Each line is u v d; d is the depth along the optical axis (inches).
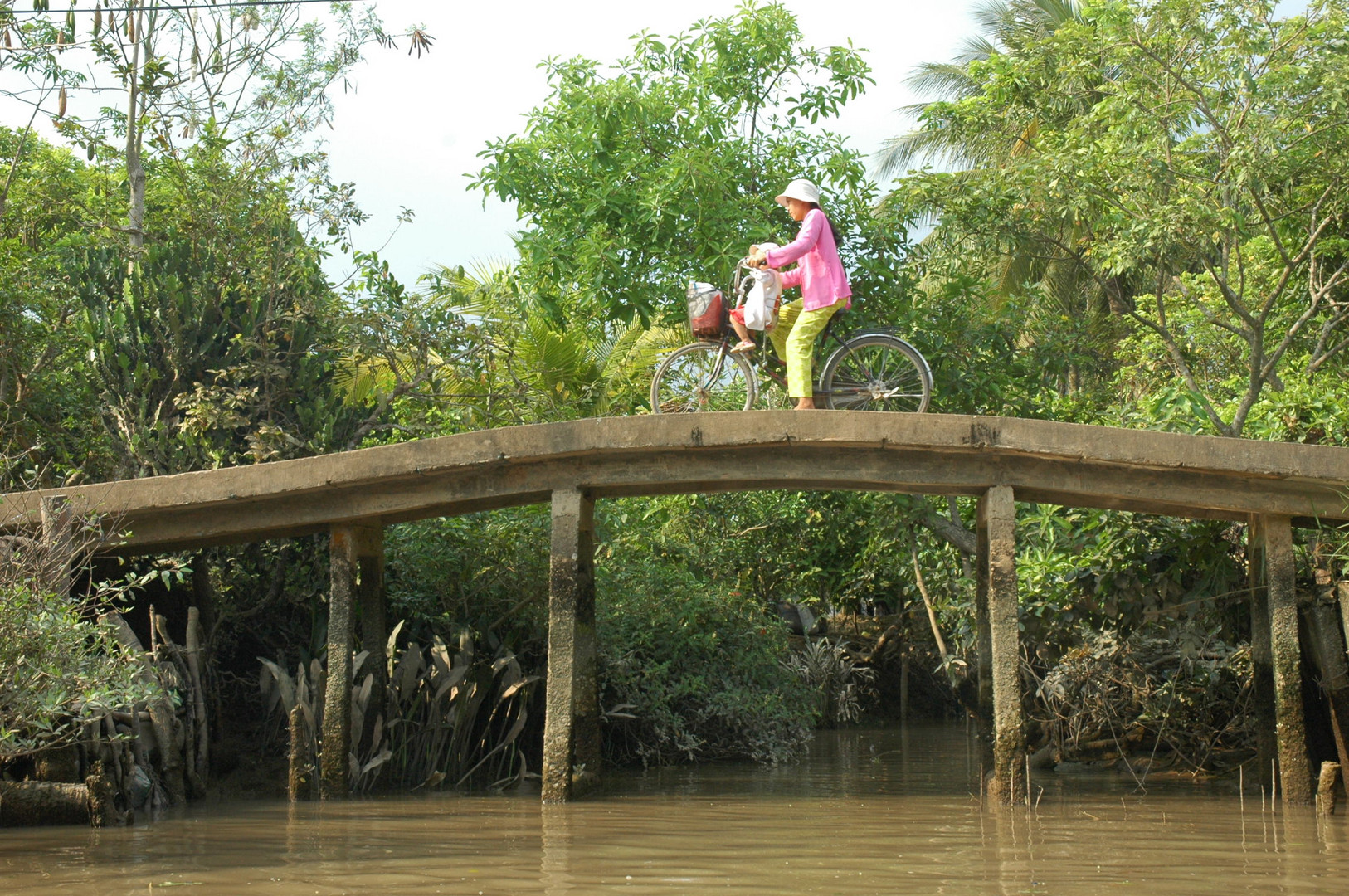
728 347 361.1
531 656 441.1
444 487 326.0
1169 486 305.9
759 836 257.6
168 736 325.7
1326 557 332.5
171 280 468.8
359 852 238.2
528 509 451.8
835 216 495.8
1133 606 385.4
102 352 466.3
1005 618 303.6
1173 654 394.9
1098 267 515.8
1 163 665.6
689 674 502.6
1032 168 479.2
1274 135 426.6
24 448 486.9
